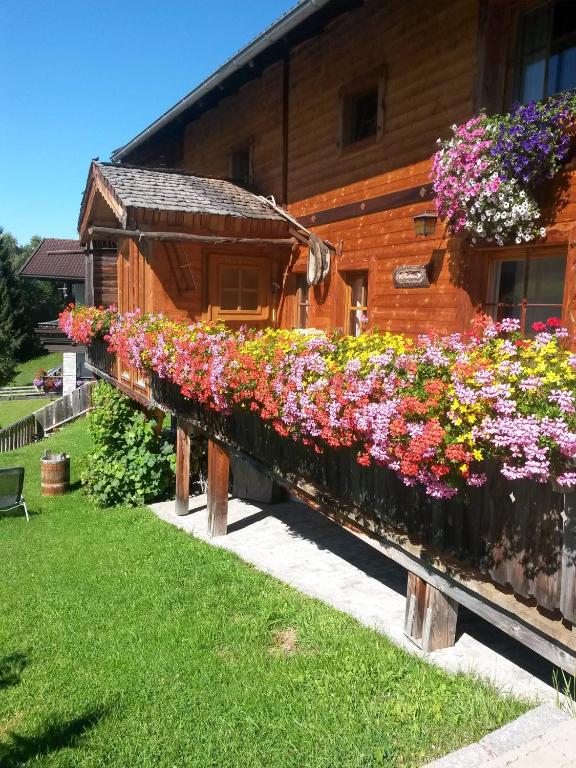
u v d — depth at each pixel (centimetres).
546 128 501
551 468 294
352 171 803
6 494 1020
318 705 422
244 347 576
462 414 322
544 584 330
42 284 4631
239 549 759
